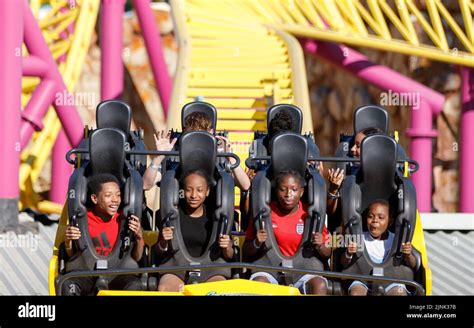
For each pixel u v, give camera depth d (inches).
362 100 810.8
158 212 249.6
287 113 274.1
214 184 237.0
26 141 546.0
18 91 458.3
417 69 732.0
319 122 895.1
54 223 459.8
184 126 273.6
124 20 906.1
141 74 906.7
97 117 271.1
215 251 232.8
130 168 242.8
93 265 232.8
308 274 233.6
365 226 245.9
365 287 233.1
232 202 233.0
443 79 720.3
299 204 239.8
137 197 233.9
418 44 588.7
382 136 239.9
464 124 653.9
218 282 222.4
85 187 235.5
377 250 242.2
